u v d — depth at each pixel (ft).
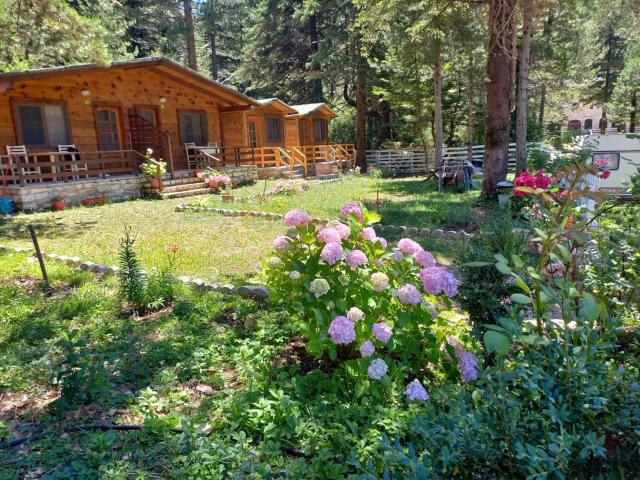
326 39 82.64
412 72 70.54
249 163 70.64
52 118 48.03
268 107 76.95
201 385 11.66
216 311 16.30
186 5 100.22
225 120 69.36
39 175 42.65
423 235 28.40
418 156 85.97
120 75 53.72
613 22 84.38
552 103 106.22
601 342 7.02
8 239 30.14
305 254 11.70
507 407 6.24
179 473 8.10
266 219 35.24
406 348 10.64
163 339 14.06
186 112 62.49
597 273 10.56
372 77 82.23
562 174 9.59
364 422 9.52
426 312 10.49
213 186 54.39
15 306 16.97
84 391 10.40
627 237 10.81
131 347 13.29
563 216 8.94
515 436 5.89
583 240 7.75
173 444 8.87
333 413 9.77
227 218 36.14
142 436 9.30
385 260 11.65
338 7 83.25
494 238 11.43
